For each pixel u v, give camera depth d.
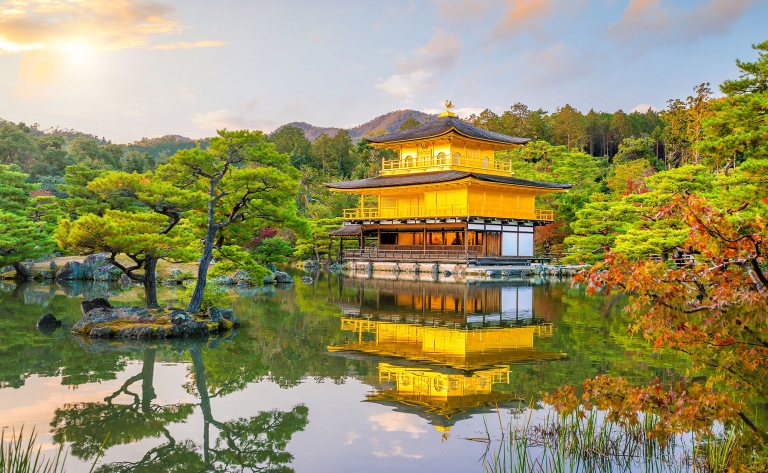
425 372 18.22
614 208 50.75
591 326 27.09
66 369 18.56
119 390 16.31
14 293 39.22
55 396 15.68
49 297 36.97
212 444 12.45
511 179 66.81
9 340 22.84
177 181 26.05
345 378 17.69
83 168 55.75
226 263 28.81
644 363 19.14
